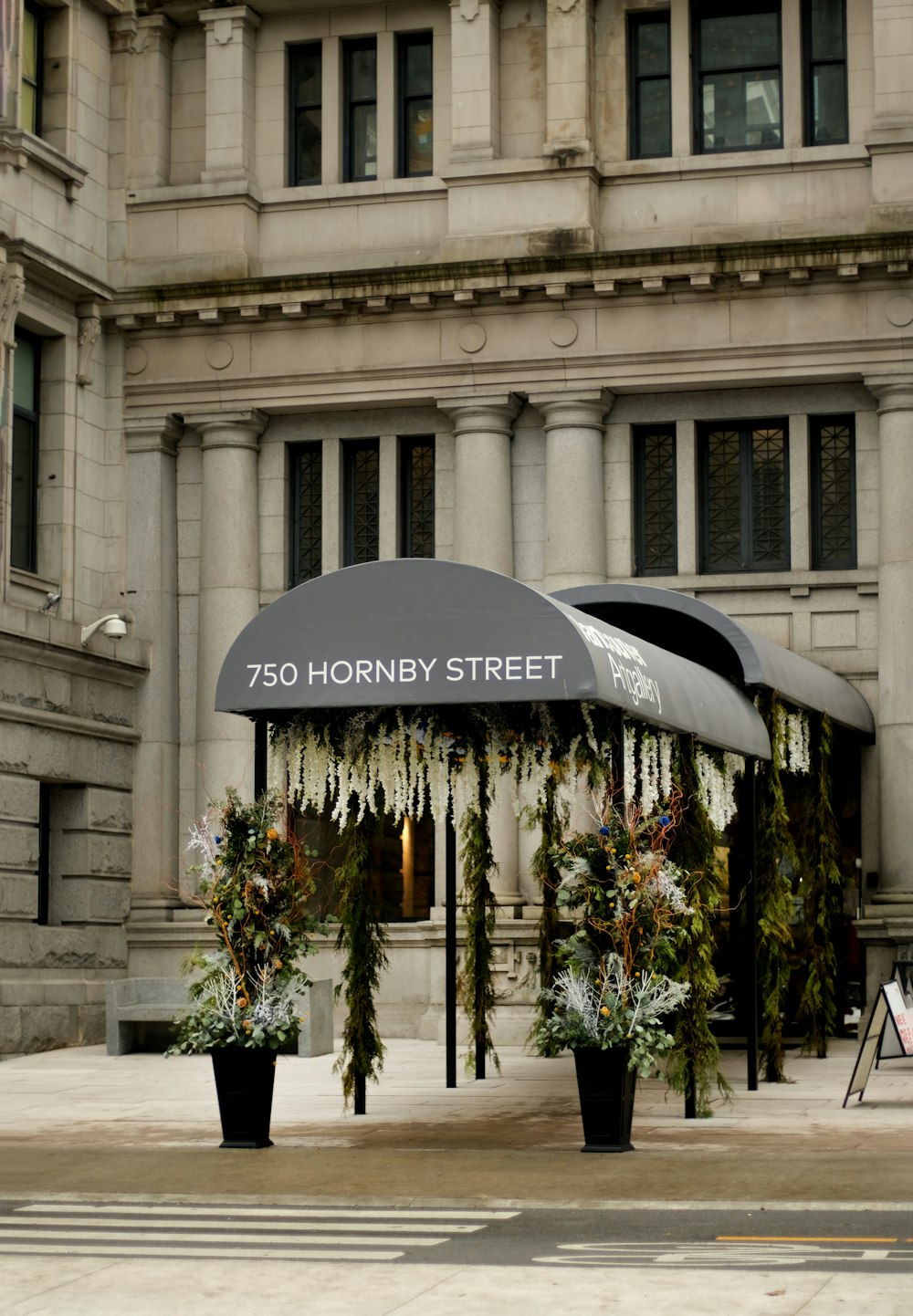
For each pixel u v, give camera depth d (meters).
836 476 29.55
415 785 18.36
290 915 17.28
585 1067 16.22
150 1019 27.25
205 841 17.67
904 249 28.05
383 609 16.92
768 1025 22.20
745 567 29.67
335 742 18.22
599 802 17.83
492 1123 18.55
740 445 29.94
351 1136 17.55
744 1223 12.58
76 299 30.56
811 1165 15.05
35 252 28.73
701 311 29.19
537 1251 11.66
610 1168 15.07
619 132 30.28
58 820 29.83
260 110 31.80
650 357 29.31
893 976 24.88
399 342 30.36
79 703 29.55
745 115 30.20
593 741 18.20
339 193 31.09
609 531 29.95
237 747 30.72
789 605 29.11
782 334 28.81
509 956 28.44
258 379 30.83
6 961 27.48
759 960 22.47
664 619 22.66
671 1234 12.22
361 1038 19.17
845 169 29.11
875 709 28.55
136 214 31.47
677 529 29.72
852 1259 11.23
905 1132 17.36
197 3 31.52
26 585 29.19
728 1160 15.44
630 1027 16.16
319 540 31.42
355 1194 13.95
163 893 30.77
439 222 30.64
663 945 16.72
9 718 27.67
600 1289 10.45
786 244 28.44
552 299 29.70
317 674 17.00
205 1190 14.25
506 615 16.61
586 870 16.88
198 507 31.56
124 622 30.69
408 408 30.86
